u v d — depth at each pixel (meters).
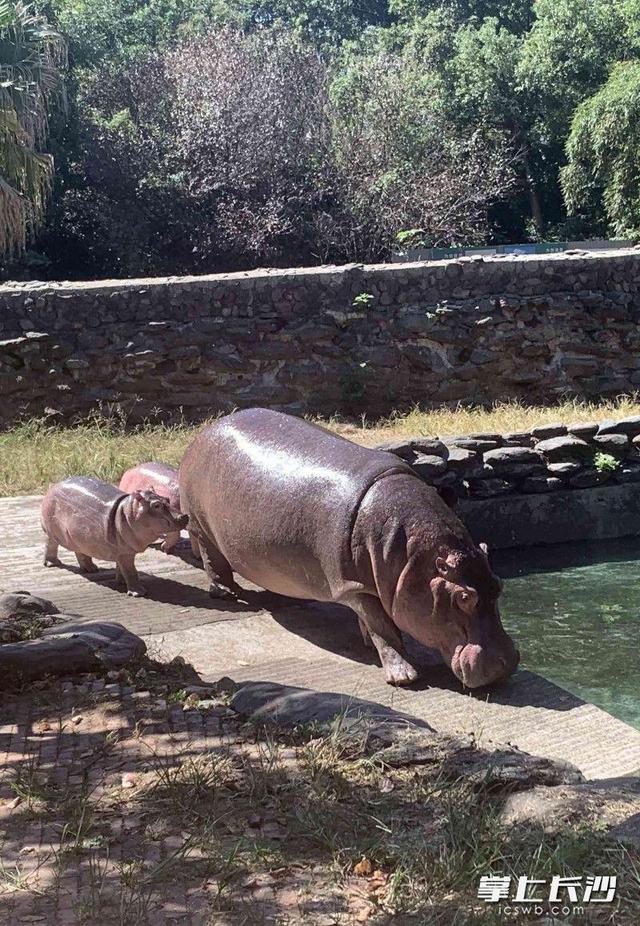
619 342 18.58
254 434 7.70
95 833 3.61
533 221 41.56
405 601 6.52
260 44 36.28
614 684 7.50
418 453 12.12
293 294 17.64
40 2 35.22
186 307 17.42
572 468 12.49
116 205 33.03
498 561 11.74
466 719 5.96
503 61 40.09
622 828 3.40
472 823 3.51
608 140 30.53
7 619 6.57
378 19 54.97
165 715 4.82
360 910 3.07
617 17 38.88
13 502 11.69
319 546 6.92
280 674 6.55
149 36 43.03
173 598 8.17
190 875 3.28
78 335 17.16
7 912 3.09
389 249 32.03
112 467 13.02
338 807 3.74
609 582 10.59
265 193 32.50
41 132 21.11
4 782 4.12
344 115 34.56
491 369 18.11
